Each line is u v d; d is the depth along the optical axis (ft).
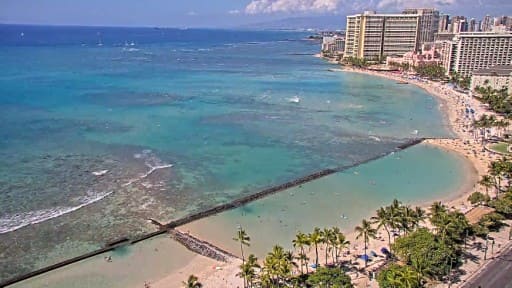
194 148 478.18
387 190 377.91
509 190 327.67
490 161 454.40
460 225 258.78
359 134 563.48
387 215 264.72
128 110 650.84
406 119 654.94
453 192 372.79
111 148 463.01
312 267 244.63
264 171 417.49
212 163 432.66
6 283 234.17
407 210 268.41
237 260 259.39
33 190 347.97
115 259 260.83
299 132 563.48
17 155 428.56
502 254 255.70
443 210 273.75
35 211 314.14
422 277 226.17
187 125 575.79
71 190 351.46
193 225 303.89
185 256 265.54
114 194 347.97
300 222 313.53
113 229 294.05
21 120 561.02
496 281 228.63
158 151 461.78
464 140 536.83
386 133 571.69
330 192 371.35
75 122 564.30
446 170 430.61
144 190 358.84
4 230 286.87
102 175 385.50
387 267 239.91
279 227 305.12
